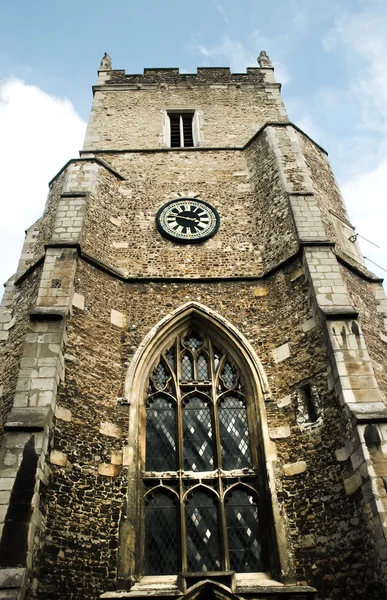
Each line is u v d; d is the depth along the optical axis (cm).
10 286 1330
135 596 832
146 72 2038
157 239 1398
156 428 1084
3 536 774
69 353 1050
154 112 1873
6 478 827
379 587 794
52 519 864
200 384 1139
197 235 1403
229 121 1831
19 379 960
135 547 914
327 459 954
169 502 995
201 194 1528
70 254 1186
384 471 848
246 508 996
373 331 1202
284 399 1075
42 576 812
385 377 1123
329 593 850
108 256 1320
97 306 1177
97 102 1911
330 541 884
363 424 897
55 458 916
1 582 731
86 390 1037
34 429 880
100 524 914
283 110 1884
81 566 859
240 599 838
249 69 2064
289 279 1230
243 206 1489
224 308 1246
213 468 1041
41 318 1046
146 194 1523
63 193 1359
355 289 1261
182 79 2012
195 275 1316
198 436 1082
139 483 991
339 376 981
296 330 1141
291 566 897
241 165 1616
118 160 1636
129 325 1202
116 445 1013
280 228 1343
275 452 1016
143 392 1107
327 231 1363
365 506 848
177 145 1806
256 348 1167
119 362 1134
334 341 1027
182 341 1212
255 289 1277
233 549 955
